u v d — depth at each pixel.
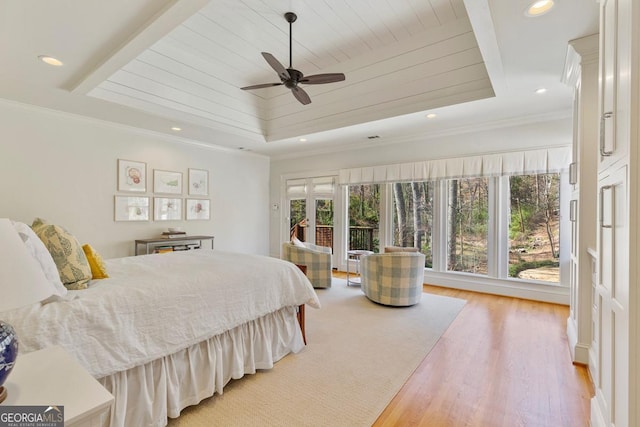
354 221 5.81
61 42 2.40
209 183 5.71
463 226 4.65
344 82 4.20
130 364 1.50
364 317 3.37
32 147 3.70
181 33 3.46
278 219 6.88
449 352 2.55
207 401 1.89
